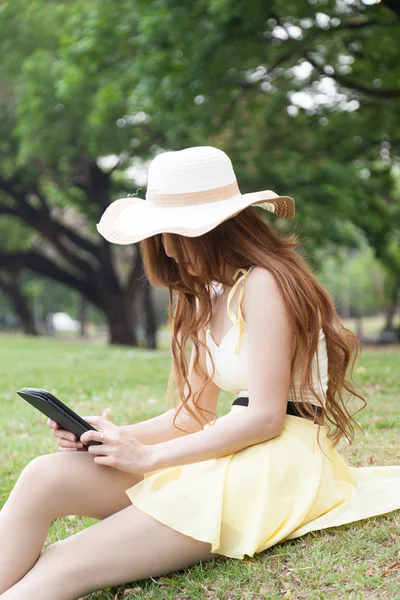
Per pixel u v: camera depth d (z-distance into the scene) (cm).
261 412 256
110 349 1623
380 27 1239
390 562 258
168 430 300
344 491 274
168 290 292
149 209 272
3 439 550
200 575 261
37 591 243
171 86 1235
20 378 938
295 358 265
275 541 257
